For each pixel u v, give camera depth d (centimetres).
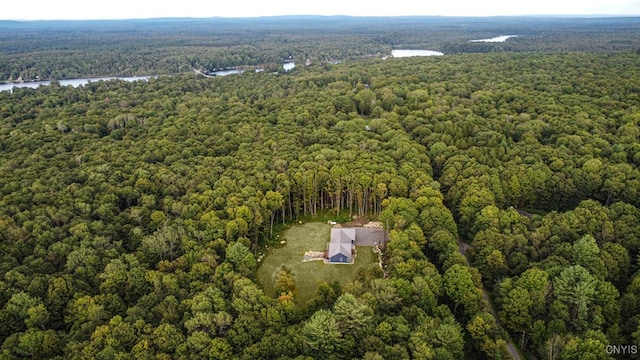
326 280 9650
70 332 7381
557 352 7106
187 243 9656
